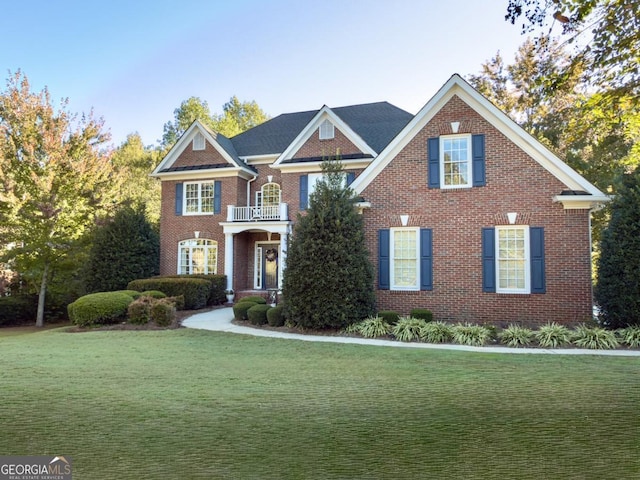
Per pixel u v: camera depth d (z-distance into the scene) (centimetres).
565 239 1398
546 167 1430
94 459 432
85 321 1538
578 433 500
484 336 1175
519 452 446
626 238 1205
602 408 591
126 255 2145
